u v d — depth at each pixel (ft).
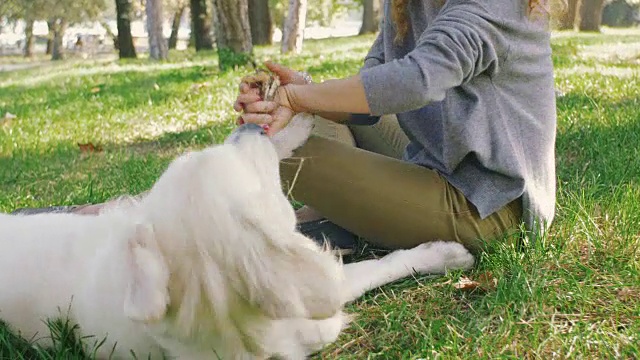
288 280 6.76
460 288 10.17
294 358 8.09
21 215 10.00
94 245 8.96
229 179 6.98
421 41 9.40
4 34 177.47
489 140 9.89
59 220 9.61
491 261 10.51
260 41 89.97
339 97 9.39
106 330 8.37
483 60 9.45
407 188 10.27
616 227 11.39
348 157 10.30
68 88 45.06
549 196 10.59
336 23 168.14
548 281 10.06
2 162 21.25
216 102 29.86
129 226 7.23
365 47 65.82
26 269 9.10
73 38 160.86
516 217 10.62
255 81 9.79
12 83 59.31
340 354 8.97
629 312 9.32
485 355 8.42
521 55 9.81
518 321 9.20
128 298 6.67
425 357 8.56
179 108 29.25
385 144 12.73
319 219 11.74
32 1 119.96
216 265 6.79
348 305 10.02
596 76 29.43
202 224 6.81
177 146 21.89
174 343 7.54
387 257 10.65
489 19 9.32
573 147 16.67
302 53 61.62
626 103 21.76
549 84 10.34
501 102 9.96
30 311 9.03
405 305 9.70
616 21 105.81
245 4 44.24
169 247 6.83
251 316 7.06
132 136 24.38
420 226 10.47
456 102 9.86
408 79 9.09
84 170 19.33
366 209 10.37
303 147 10.28
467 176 10.31
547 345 8.75
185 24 215.72
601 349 8.51
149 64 68.85
